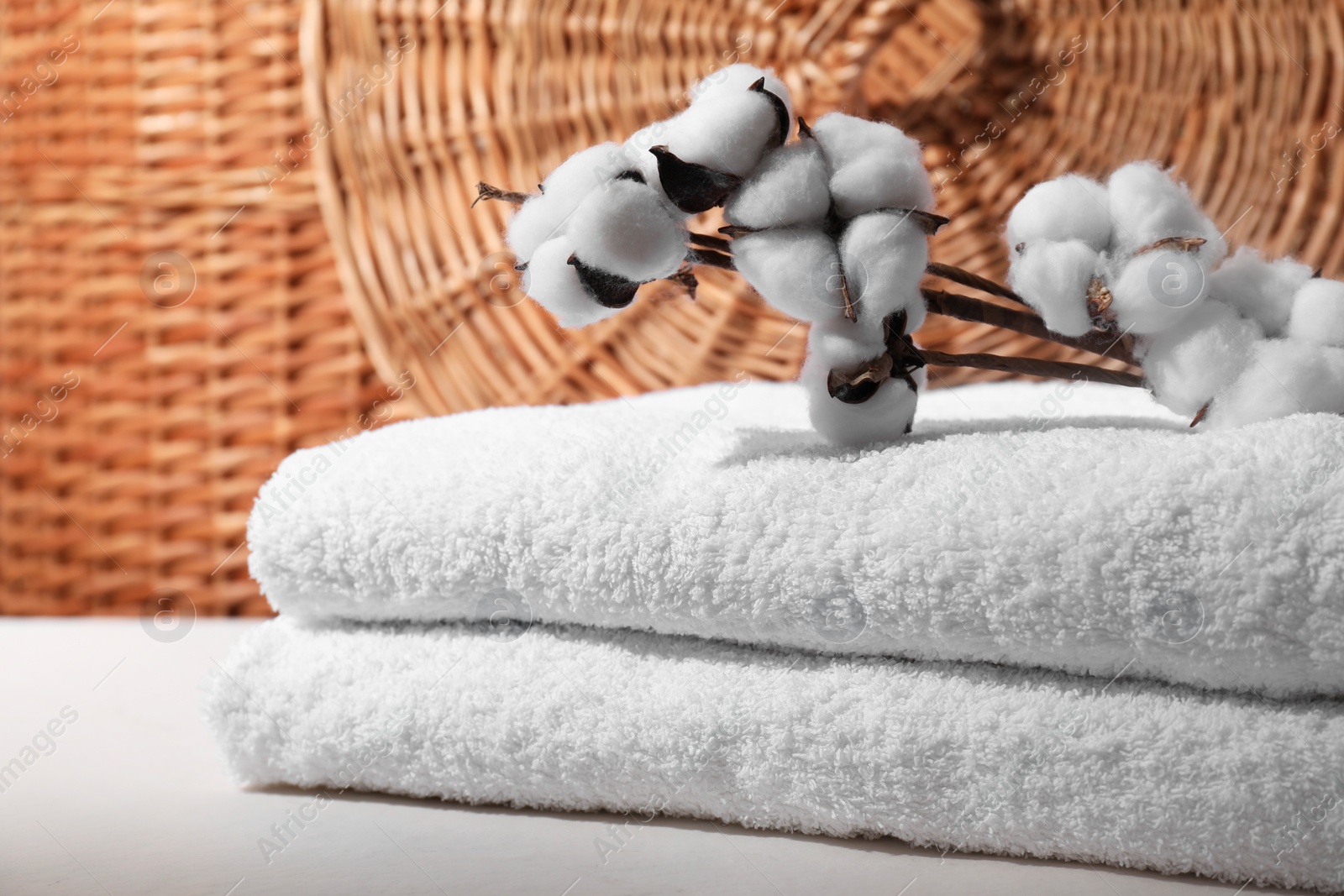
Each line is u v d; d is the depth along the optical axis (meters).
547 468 0.63
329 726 0.63
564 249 0.60
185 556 0.96
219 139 0.93
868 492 0.60
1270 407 0.62
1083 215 0.62
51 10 0.94
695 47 0.86
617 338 0.90
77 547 0.96
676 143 0.60
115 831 0.61
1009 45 0.85
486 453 0.64
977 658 0.60
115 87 0.94
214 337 0.94
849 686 0.60
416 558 0.63
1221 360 0.62
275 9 0.92
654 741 0.61
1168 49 0.85
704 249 0.62
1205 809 0.58
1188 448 0.59
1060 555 0.58
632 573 0.61
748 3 0.86
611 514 0.61
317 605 0.64
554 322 0.90
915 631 0.60
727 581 0.60
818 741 0.60
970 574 0.59
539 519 0.62
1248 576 0.57
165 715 0.73
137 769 0.67
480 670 0.63
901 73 0.85
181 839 0.61
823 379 0.62
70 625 0.90
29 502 0.97
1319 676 0.58
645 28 0.87
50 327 0.96
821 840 0.60
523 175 0.89
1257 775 0.57
